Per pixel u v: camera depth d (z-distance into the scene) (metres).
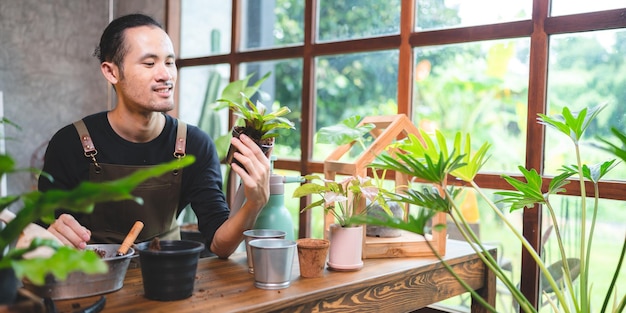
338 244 1.54
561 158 1.92
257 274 1.36
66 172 1.90
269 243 1.42
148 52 1.73
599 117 1.85
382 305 1.51
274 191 1.73
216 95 2.99
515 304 2.03
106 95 3.49
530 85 1.95
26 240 1.25
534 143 1.95
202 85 3.06
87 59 3.44
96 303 1.18
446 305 2.17
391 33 2.33
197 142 1.94
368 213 1.69
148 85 1.74
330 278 1.46
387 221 1.28
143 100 1.75
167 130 1.94
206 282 1.42
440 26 2.19
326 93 2.54
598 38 1.84
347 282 1.42
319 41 2.55
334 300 1.40
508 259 2.04
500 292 2.07
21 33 3.19
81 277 1.26
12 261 0.84
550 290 1.95
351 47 2.41
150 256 1.24
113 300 1.26
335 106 2.51
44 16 3.27
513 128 2.04
